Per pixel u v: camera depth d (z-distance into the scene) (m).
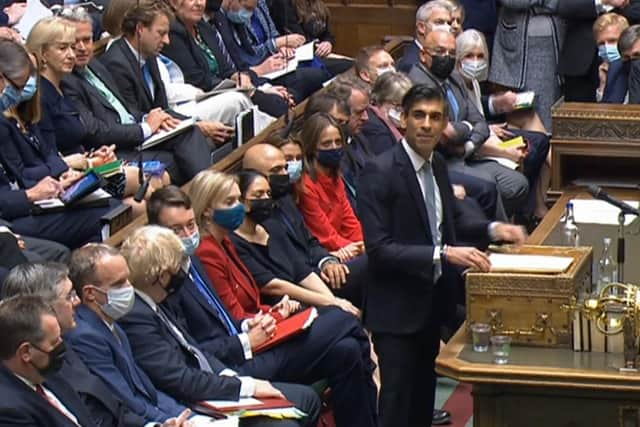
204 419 15.80
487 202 23.94
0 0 24.48
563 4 28.41
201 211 17.97
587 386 14.85
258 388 16.50
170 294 16.47
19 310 13.76
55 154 20.36
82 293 15.40
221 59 26.02
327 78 27.75
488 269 15.80
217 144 23.47
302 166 20.50
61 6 23.84
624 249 17.73
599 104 21.81
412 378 17.56
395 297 17.39
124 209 19.61
